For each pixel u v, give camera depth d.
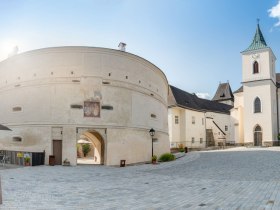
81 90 28.62
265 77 61.47
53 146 28.11
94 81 28.86
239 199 11.82
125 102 30.34
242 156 36.31
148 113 33.88
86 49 29.03
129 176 20.58
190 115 64.75
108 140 28.70
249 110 62.41
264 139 60.31
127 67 31.03
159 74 37.84
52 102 28.42
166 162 32.41
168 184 16.72
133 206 11.31
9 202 12.07
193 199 12.27
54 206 11.41
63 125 28.05
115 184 16.91
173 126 61.69
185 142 62.44
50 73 28.92
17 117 29.86
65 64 28.89
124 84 30.45
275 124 63.00
